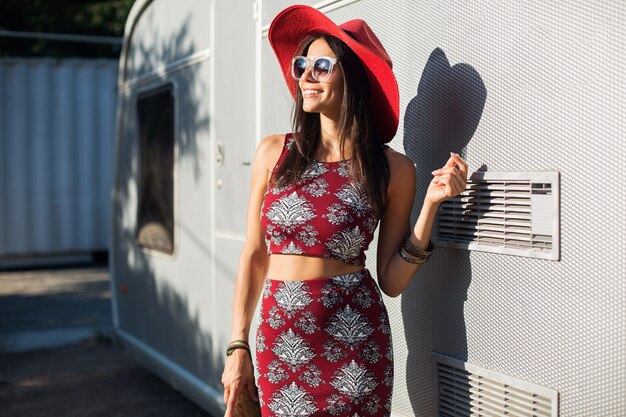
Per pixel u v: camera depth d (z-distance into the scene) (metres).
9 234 8.93
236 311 2.08
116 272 4.98
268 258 2.13
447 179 1.83
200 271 3.66
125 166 4.77
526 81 1.80
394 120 2.06
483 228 1.94
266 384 1.93
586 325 1.67
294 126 2.03
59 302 7.40
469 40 1.96
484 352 1.94
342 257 1.89
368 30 2.03
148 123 4.31
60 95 8.99
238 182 3.22
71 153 9.10
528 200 1.80
